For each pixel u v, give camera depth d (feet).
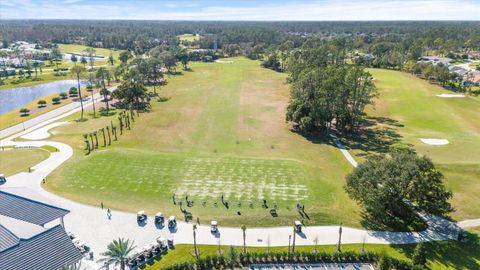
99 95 445.37
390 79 496.23
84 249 138.10
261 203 173.78
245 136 280.10
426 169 156.46
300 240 146.10
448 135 274.77
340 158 235.81
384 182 151.02
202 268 130.72
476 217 162.91
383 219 159.22
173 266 128.77
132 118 325.42
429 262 132.57
